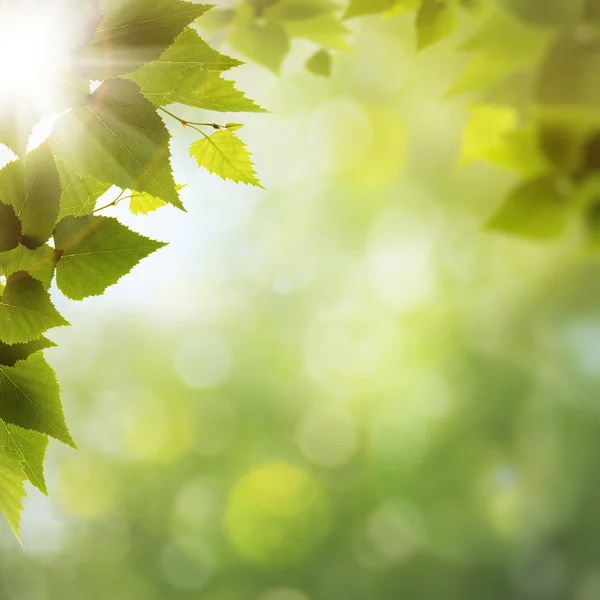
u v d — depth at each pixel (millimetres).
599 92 1634
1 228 1444
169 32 1437
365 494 13172
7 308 1454
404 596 12234
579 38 1628
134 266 1456
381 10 1649
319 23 1706
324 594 12852
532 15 1626
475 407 11820
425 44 1667
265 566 13172
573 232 1748
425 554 12227
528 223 1709
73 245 1452
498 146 1706
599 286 10078
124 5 1434
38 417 1470
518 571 11859
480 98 1700
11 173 1441
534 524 11727
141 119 1438
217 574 13266
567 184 1684
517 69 1682
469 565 11898
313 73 1736
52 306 1455
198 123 1465
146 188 1440
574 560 11383
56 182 1445
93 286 1458
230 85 1450
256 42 1717
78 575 12883
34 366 1466
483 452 11984
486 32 1657
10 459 1481
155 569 13328
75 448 1471
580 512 11172
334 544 13195
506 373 11461
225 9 1697
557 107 1644
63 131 1438
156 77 1447
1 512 1483
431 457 12195
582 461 10953
